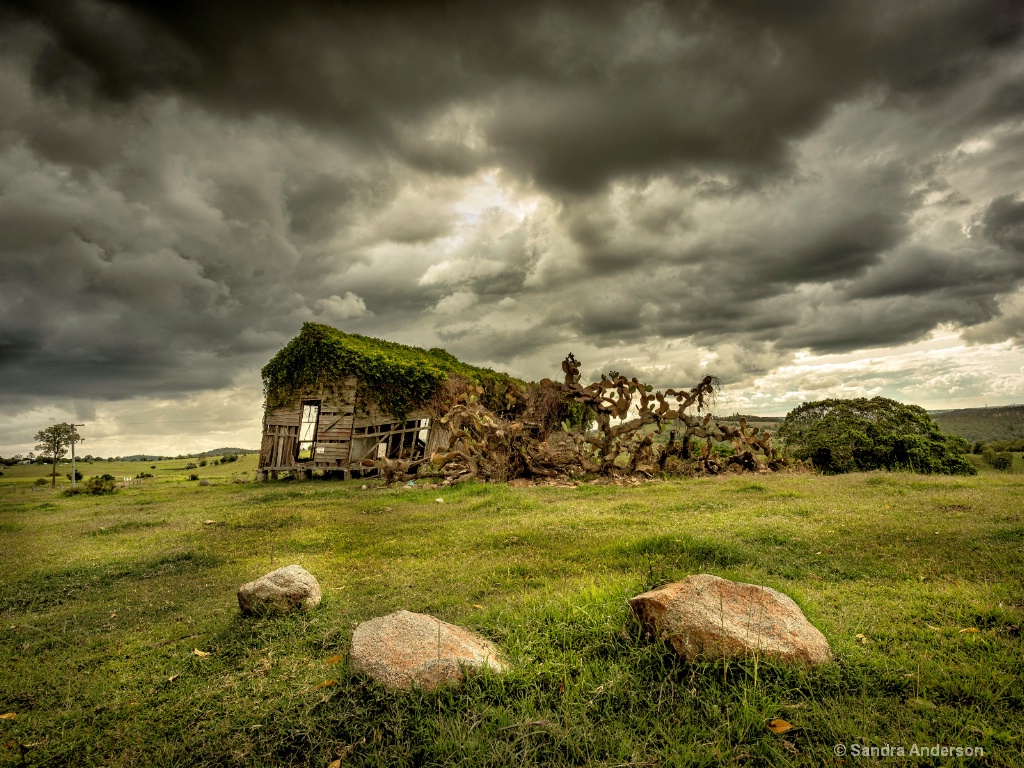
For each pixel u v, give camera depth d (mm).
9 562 9305
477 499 14523
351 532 10500
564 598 5062
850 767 2768
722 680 3562
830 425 20234
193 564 8609
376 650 3852
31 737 3580
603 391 21438
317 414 30547
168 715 3730
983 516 8602
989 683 3418
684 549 6996
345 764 3047
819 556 6773
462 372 31688
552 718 3307
